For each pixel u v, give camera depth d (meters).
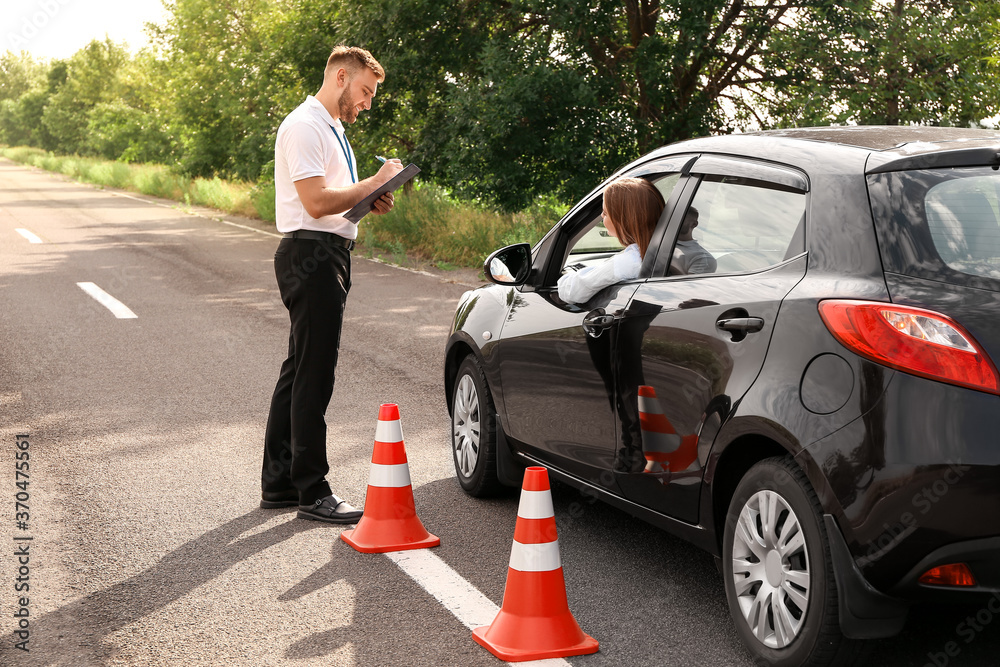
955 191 2.86
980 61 14.21
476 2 17.89
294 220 4.49
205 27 31.47
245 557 4.09
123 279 12.99
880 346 2.63
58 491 4.93
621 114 15.98
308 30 20.59
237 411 6.52
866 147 3.08
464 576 3.88
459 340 4.91
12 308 10.65
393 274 13.71
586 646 3.19
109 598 3.66
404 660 3.14
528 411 4.28
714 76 17.14
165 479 5.13
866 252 2.80
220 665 3.11
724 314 3.13
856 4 14.88
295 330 4.55
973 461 2.47
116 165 38.66
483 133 15.74
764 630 3.01
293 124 4.42
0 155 80.12
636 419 3.52
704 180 3.57
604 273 3.81
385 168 4.50
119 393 7.00
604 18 15.71
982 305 2.58
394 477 4.23
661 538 4.30
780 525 2.95
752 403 2.94
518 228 14.98
